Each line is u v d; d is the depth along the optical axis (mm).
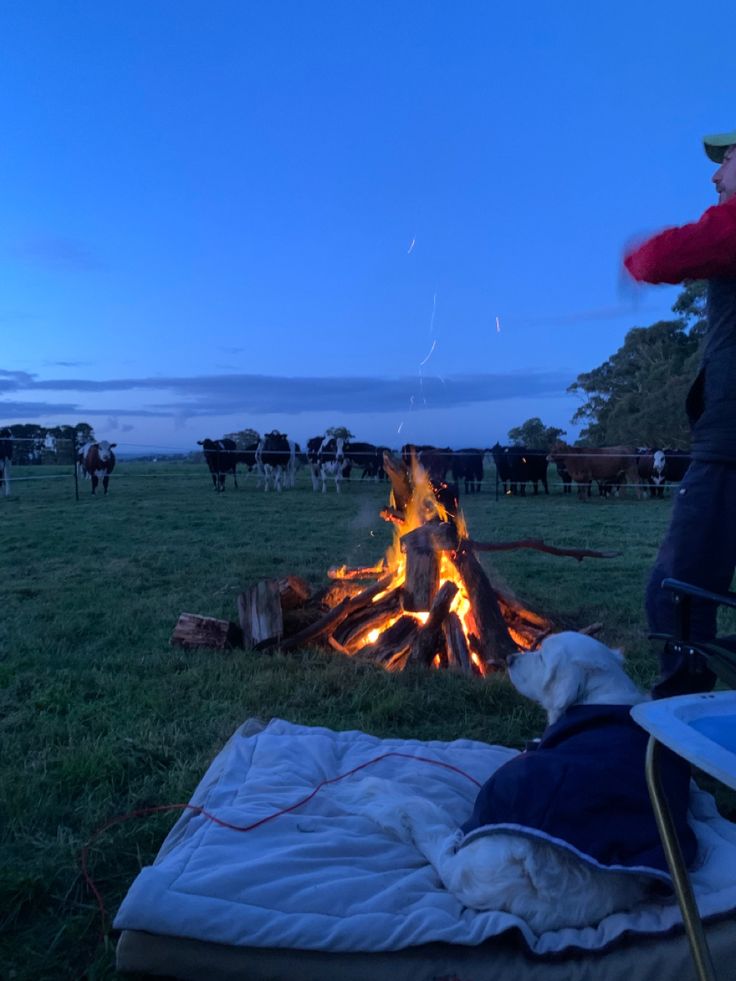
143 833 3033
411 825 2625
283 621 5742
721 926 2168
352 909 2240
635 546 12070
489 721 4355
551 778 2248
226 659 5445
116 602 7543
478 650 5387
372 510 17594
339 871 2404
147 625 6629
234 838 2596
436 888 2391
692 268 2582
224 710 4473
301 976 2115
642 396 42625
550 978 2070
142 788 3434
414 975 2096
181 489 25766
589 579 9172
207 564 9812
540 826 2186
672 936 2154
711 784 3547
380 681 4891
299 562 10000
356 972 2109
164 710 4449
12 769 3600
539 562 10477
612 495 24844
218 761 3363
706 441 2924
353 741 3621
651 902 2275
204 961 2152
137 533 13195
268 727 3695
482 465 25578
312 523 14883
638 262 2648
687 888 1561
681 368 41688
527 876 2195
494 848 2229
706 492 2908
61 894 2691
